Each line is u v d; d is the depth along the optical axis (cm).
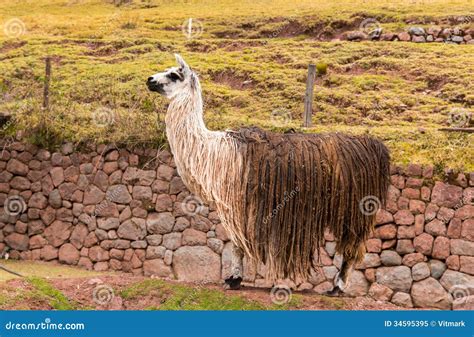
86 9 9100
